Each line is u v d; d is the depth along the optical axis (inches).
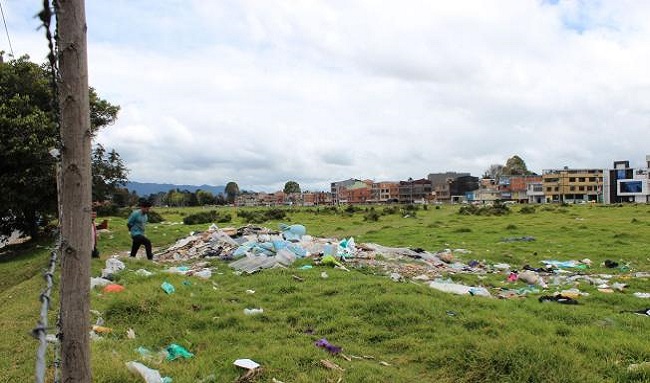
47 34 110.3
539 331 326.0
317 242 807.1
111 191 1158.3
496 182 6190.9
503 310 387.9
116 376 237.0
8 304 446.3
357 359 298.5
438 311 374.9
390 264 656.4
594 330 327.9
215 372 267.7
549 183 4928.6
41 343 134.3
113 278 487.8
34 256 791.1
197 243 798.5
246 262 631.2
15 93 917.8
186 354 299.1
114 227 1153.4
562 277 618.8
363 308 386.0
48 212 972.6
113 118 1110.4
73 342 113.7
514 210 2348.7
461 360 278.8
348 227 1508.4
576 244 957.2
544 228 1293.1
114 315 364.5
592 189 4847.4
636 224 1375.5
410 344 317.1
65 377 113.7
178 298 403.5
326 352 299.7
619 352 281.6
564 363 261.0
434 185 6432.1
